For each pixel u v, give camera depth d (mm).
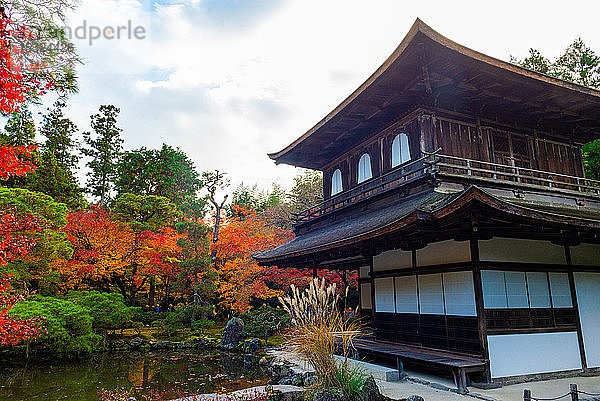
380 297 12336
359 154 14984
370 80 10719
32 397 9781
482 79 10398
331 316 7727
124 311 17906
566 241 9703
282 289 24000
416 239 9445
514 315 8891
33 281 19000
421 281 10500
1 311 6621
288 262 15625
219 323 24984
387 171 13039
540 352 8953
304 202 36938
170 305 27484
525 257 9398
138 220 26469
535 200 11320
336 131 14438
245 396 8445
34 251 14914
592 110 12180
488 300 8688
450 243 9586
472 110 12008
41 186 28562
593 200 12602
